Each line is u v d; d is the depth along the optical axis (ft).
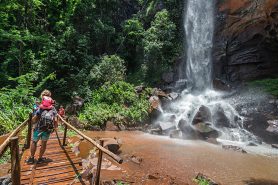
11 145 12.76
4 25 67.51
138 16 88.22
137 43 79.82
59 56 64.90
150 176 26.40
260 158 36.83
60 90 62.69
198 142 45.73
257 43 63.72
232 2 67.26
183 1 79.30
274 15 53.98
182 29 77.61
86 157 30.17
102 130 51.90
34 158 23.16
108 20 86.63
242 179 28.22
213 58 71.05
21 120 42.93
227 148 41.24
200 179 26.76
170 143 43.52
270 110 51.06
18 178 13.15
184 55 74.74
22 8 71.87
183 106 60.34
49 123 21.62
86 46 71.15
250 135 49.03
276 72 63.05
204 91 70.49
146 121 57.67
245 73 65.72
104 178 24.80
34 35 69.97
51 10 81.97
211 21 73.20
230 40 68.54
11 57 66.64
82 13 78.79
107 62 68.44
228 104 57.26
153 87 69.41
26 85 55.26
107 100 60.44
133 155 33.94
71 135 39.93
